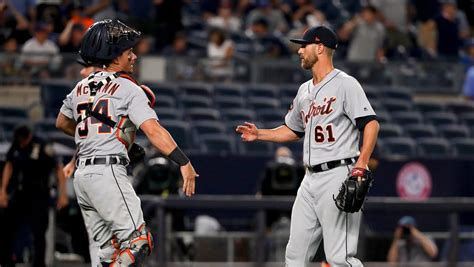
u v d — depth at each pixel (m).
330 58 26.75
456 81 66.38
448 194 55.44
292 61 63.59
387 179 54.69
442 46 72.75
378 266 43.59
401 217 48.69
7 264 39.19
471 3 80.50
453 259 44.22
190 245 42.25
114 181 24.39
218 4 75.75
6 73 57.34
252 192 53.53
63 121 26.06
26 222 39.25
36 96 57.16
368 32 67.19
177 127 55.88
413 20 77.19
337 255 26.19
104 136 24.48
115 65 25.22
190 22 75.31
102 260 25.36
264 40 69.62
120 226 24.41
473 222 50.28
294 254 26.95
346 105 26.12
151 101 25.36
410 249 44.06
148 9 68.06
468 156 58.97
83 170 24.58
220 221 48.06
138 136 51.59
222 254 42.56
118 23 25.31
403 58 70.44
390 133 60.22
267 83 63.34
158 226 41.53
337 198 25.48
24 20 61.44
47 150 39.34
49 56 57.94
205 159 53.19
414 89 65.50
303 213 26.70
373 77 65.06
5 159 39.59
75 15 60.12
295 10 75.31
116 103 24.50
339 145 26.19
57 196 40.19
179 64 61.88
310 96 26.69
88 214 25.27
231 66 62.78
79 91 25.09
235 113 59.31
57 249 40.66
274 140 27.86
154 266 41.59
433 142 59.84
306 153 26.62
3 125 55.16
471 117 64.00
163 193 42.50
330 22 79.75
